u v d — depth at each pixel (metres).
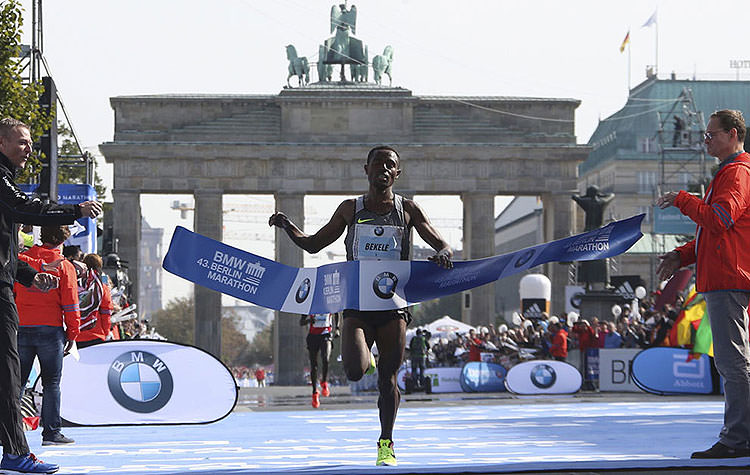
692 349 28.70
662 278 11.02
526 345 40.38
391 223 9.95
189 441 14.13
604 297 45.38
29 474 9.52
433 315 159.00
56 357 13.22
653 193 110.31
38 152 26.03
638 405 24.11
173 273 10.20
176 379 17.64
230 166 90.38
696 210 10.05
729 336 10.13
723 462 9.44
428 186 91.69
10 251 9.38
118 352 17.42
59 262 12.88
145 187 89.31
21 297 13.00
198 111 91.56
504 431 15.60
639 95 136.00
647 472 8.84
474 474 8.73
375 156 9.94
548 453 11.77
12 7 30.38
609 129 137.88
